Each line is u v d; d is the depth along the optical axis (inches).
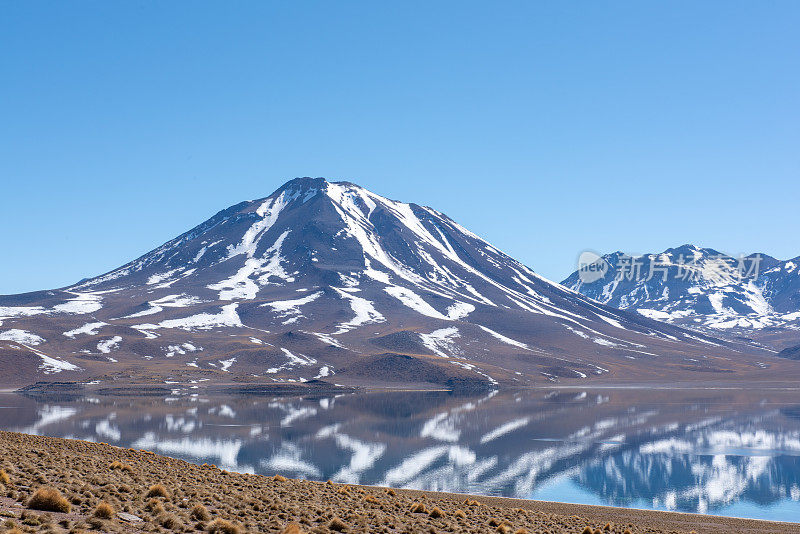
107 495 1144.2
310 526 1216.8
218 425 6013.8
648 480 3727.9
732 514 2930.6
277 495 1616.6
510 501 2866.6
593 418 6791.3
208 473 1935.3
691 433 5679.1
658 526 2288.4
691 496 3314.5
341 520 1291.8
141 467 1772.9
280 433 5561.0
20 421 6018.7
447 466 4136.3
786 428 5944.9
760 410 7416.3
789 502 3184.1
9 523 807.1
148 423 6033.5
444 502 2135.8
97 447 2207.2
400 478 3715.6
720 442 5177.2
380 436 5487.2
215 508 1249.4
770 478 3786.9
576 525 1925.4
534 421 6579.7
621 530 1875.0
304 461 4217.5
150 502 1134.4
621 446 4992.6
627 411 7426.2
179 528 985.5
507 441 5251.0
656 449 4845.0
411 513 1675.7
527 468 4082.2
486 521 1700.3
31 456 1574.8
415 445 5009.8
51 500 976.3
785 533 2228.1
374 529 1300.4
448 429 5979.3
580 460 4387.3
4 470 1193.4
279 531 1098.1
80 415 6643.7
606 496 3299.7
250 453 4471.0
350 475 3774.6
